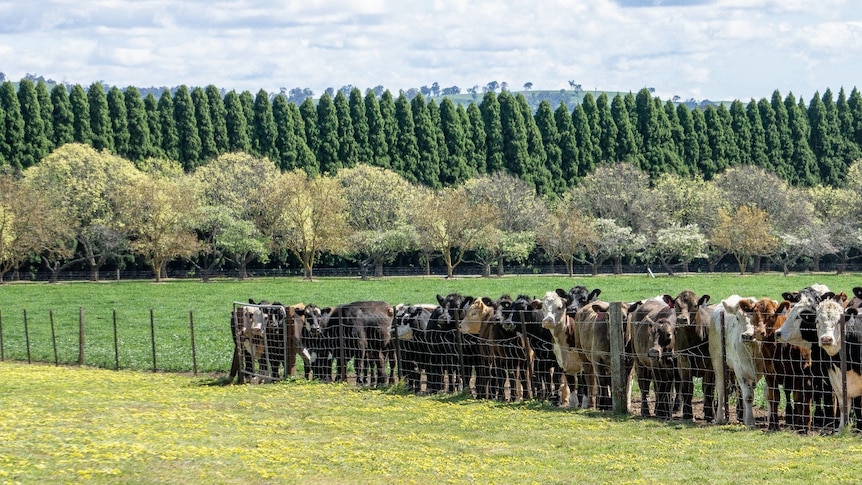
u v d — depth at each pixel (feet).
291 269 355.56
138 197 299.99
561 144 402.72
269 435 56.75
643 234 328.29
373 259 347.77
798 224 337.52
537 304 70.38
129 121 377.09
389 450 51.85
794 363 57.06
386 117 403.75
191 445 51.67
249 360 90.53
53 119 366.22
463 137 403.34
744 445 51.42
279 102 399.65
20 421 59.26
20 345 124.98
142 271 339.16
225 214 313.32
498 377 72.90
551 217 323.78
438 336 76.54
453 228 309.63
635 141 403.54
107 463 45.85
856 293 59.57
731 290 216.95
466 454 50.85
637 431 56.80
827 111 413.80
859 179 352.28
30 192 297.12
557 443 53.62
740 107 409.69
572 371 68.18
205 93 392.06
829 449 49.44
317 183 314.96
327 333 84.38
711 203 348.18
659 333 61.05
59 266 341.00
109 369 100.53
